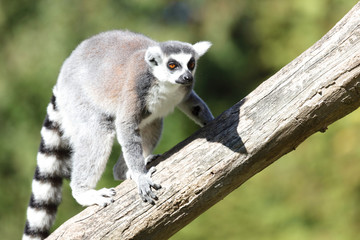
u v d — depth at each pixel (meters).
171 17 23.78
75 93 10.42
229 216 16.45
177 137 18.05
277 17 20.80
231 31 23.25
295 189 16.38
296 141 8.31
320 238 15.12
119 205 8.59
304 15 19.91
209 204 8.48
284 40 20.28
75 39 20.17
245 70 23.02
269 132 8.17
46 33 20.39
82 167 10.02
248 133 8.27
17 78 19.75
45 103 19.12
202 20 23.47
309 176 16.41
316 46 8.18
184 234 16.41
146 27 21.33
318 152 16.42
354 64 7.70
